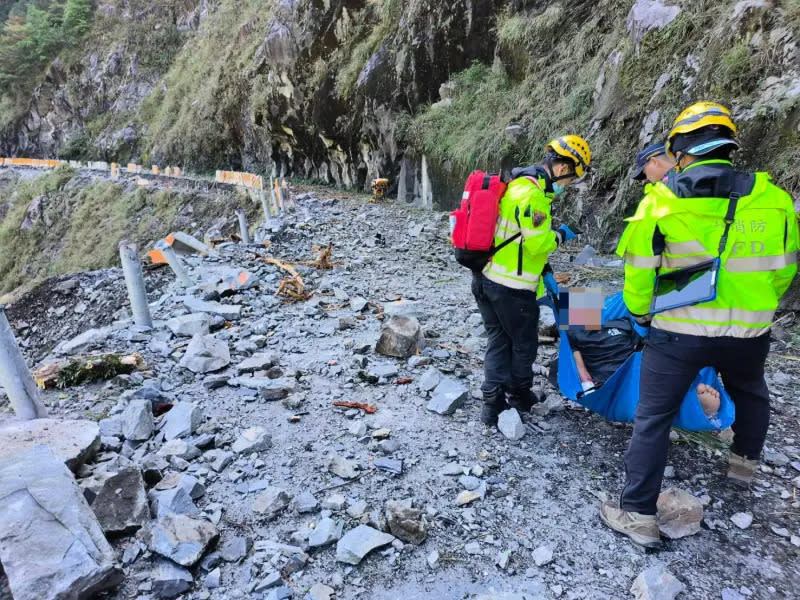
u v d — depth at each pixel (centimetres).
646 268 223
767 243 212
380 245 932
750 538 248
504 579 225
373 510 263
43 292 954
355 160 1906
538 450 317
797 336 487
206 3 3981
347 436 331
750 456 275
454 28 1464
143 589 213
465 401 373
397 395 385
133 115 4106
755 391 256
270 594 213
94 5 4706
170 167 3012
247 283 654
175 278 768
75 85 4531
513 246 297
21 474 228
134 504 247
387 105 1647
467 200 305
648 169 289
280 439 329
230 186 2316
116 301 803
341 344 482
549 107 1098
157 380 407
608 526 254
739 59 687
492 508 267
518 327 315
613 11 1054
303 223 1087
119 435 326
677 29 815
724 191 210
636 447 240
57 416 355
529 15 1288
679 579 224
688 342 224
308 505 263
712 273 214
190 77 3422
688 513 248
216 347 441
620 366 306
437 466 301
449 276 741
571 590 219
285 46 2064
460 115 1370
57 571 194
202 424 343
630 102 867
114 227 2852
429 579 224
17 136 4941
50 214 3528
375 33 1759
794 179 571
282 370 429
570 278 691
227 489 280
